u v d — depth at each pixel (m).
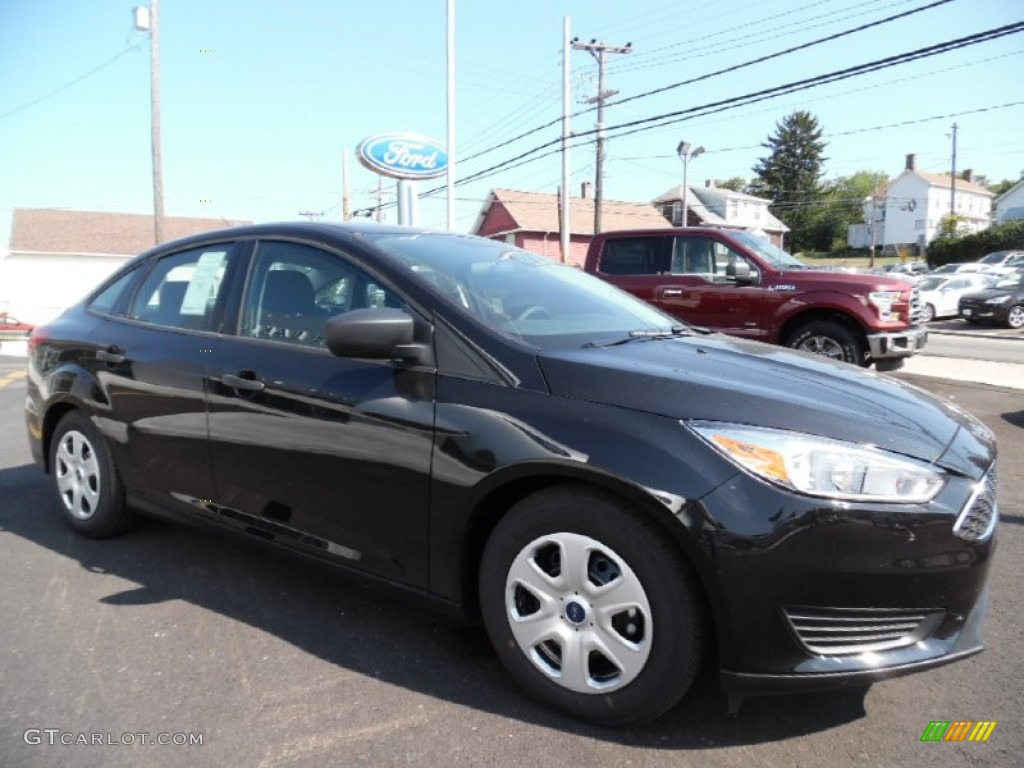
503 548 2.53
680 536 2.18
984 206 84.56
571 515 2.37
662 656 2.26
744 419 2.28
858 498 2.15
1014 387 9.20
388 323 2.60
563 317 3.10
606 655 2.36
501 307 2.96
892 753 2.33
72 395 3.98
